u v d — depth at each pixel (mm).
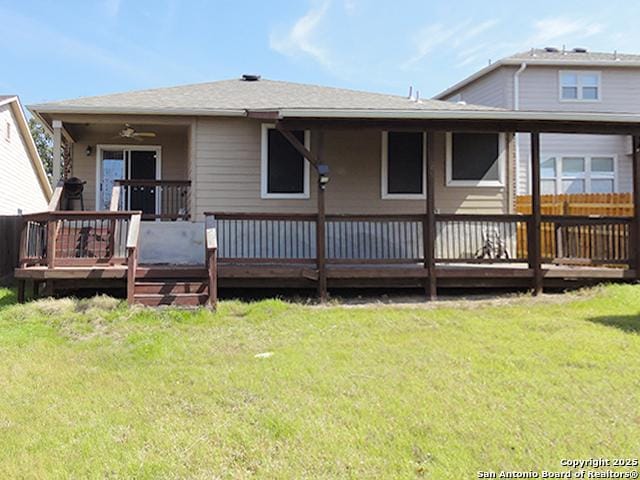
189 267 8094
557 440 3078
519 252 11266
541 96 17266
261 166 9898
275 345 5453
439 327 6262
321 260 8227
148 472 2770
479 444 3031
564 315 6910
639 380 4176
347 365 4660
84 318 6516
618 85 17531
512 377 4270
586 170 17016
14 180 16125
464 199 10398
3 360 4938
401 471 2734
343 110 8086
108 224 8570
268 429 3281
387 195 10242
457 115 8242
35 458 2947
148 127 10766
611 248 8984
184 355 5098
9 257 12102
